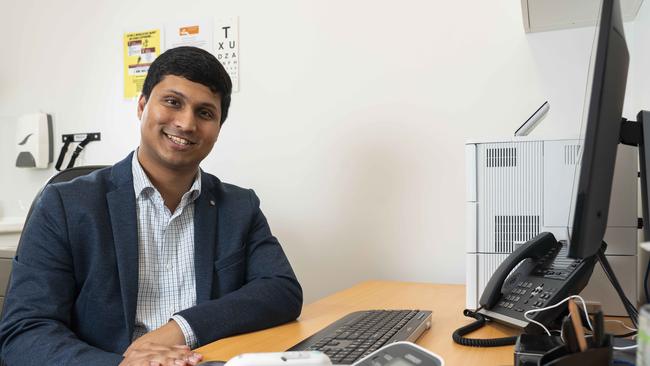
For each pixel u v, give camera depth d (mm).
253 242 1267
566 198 994
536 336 689
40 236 1045
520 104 1563
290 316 1088
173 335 915
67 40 2285
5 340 946
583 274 813
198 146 1174
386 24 1729
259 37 1920
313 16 1835
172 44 2076
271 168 1899
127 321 1063
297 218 1859
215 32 1991
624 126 872
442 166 1656
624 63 743
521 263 979
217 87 1180
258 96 1920
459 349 800
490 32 1597
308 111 1845
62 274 1039
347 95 1787
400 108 1711
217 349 854
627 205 979
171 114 1139
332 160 1810
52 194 1085
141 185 1164
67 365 847
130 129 2170
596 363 506
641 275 1017
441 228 1657
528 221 1020
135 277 1092
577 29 1502
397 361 575
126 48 2170
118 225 1099
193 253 1199
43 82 2328
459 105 1633
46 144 2279
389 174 1728
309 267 1840
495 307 925
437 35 1661
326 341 775
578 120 1501
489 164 1050
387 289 1460
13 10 2385
